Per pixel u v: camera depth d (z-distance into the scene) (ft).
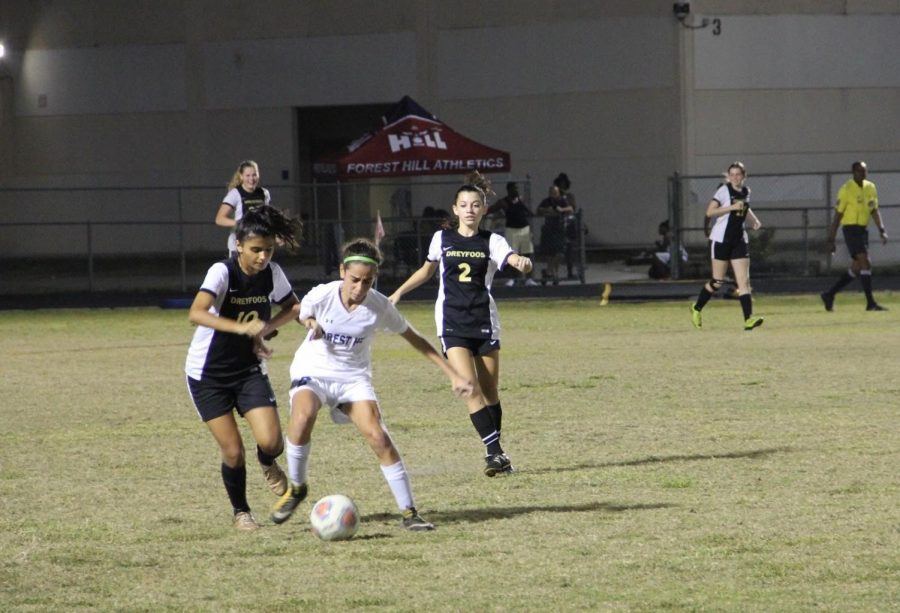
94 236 326.65
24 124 330.75
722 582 50.37
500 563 53.78
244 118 321.11
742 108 296.51
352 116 327.47
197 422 94.73
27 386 115.96
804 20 296.30
